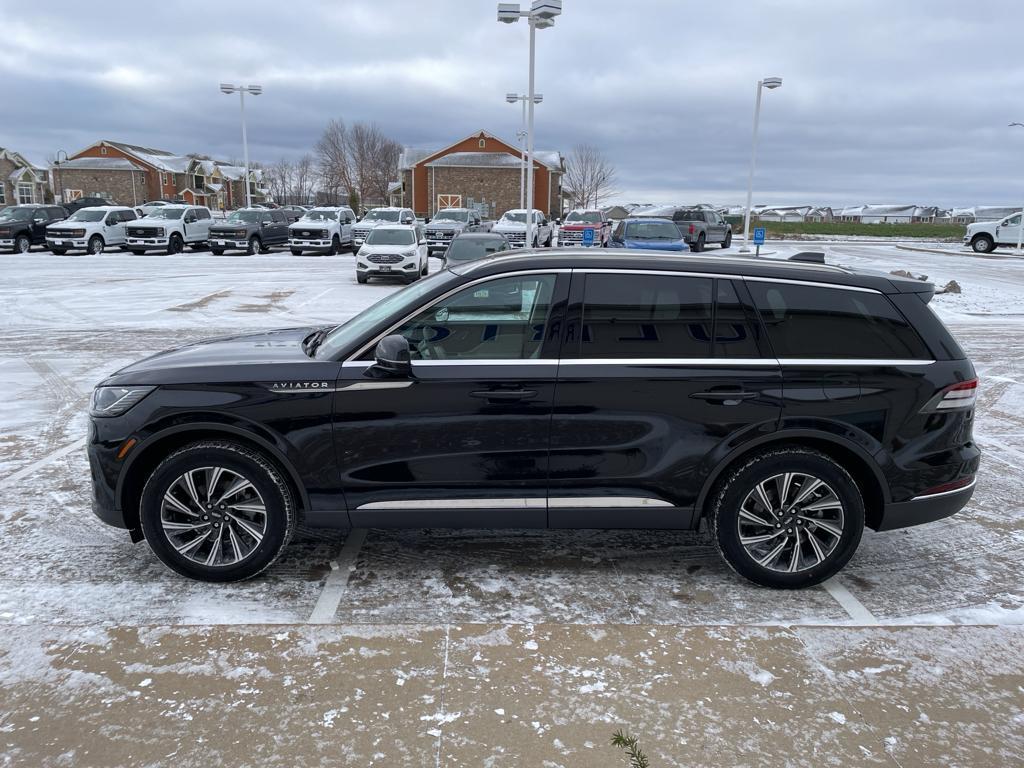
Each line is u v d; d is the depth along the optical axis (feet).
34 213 104.01
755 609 12.58
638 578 13.64
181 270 79.05
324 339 14.39
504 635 11.66
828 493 12.78
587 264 12.85
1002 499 17.83
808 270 13.06
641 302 12.74
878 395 12.58
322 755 9.04
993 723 9.78
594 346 12.63
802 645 11.51
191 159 277.03
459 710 9.87
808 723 9.72
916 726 9.70
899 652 11.37
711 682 10.55
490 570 13.89
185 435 13.00
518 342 12.67
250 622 11.94
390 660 10.96
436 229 91.09
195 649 11.17
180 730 9.43
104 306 50.75
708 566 14.17
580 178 265.75
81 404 25.54
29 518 16.01
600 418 12.51
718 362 12.56
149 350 35.17
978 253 127.44
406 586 13.21
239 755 9.02
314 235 100.78
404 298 13.82
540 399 12.44
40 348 35.53
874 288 12.98
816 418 12.50
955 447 12.92
